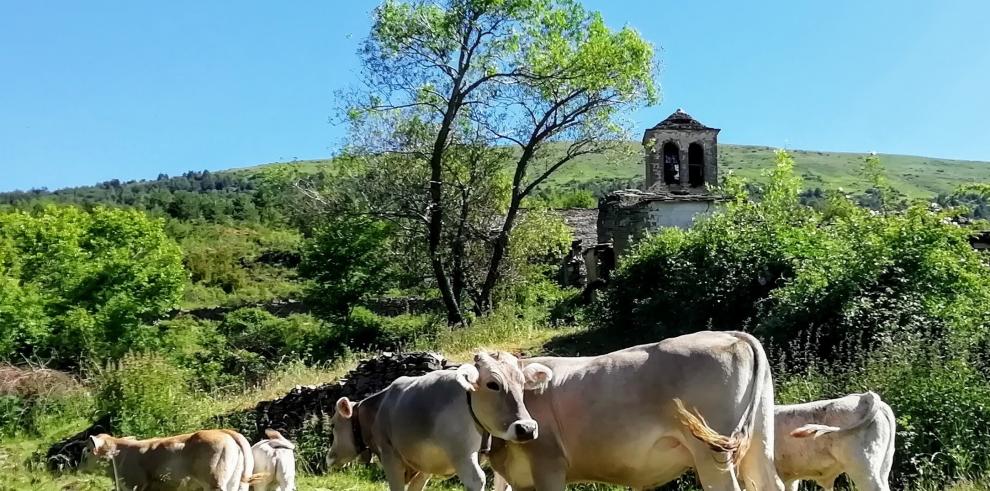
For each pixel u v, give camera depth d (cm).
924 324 1215
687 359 644
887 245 1403
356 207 2739
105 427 1614
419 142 2784
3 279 2778
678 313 1742
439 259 2722
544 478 684
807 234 1712
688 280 1750
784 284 1578
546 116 2778
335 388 1588
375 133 2770
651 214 3191
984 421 981
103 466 1004
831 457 809
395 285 3497
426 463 798
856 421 798
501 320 2200
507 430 655
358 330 3250
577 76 2669
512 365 678
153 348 3020
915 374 1052
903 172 14838
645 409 652
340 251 3250
